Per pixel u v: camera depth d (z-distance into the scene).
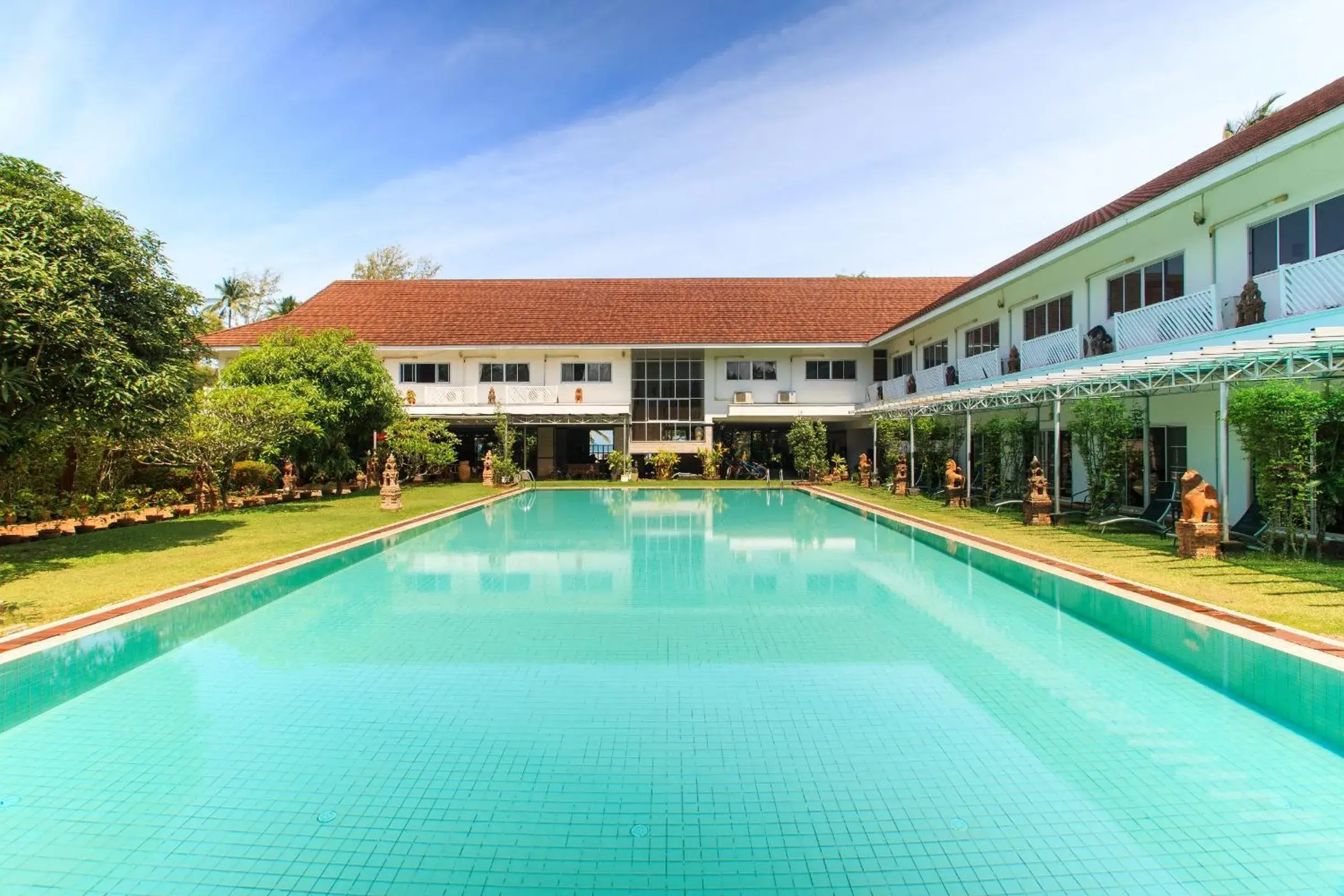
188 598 7.22
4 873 2.94
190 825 3.30
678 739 4.16
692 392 28.48
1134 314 12.77
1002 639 6.02
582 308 30.58
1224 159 9.74
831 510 16.88
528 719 4.44
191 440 14.60
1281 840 3.13
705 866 2.98
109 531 12.31
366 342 22.92
